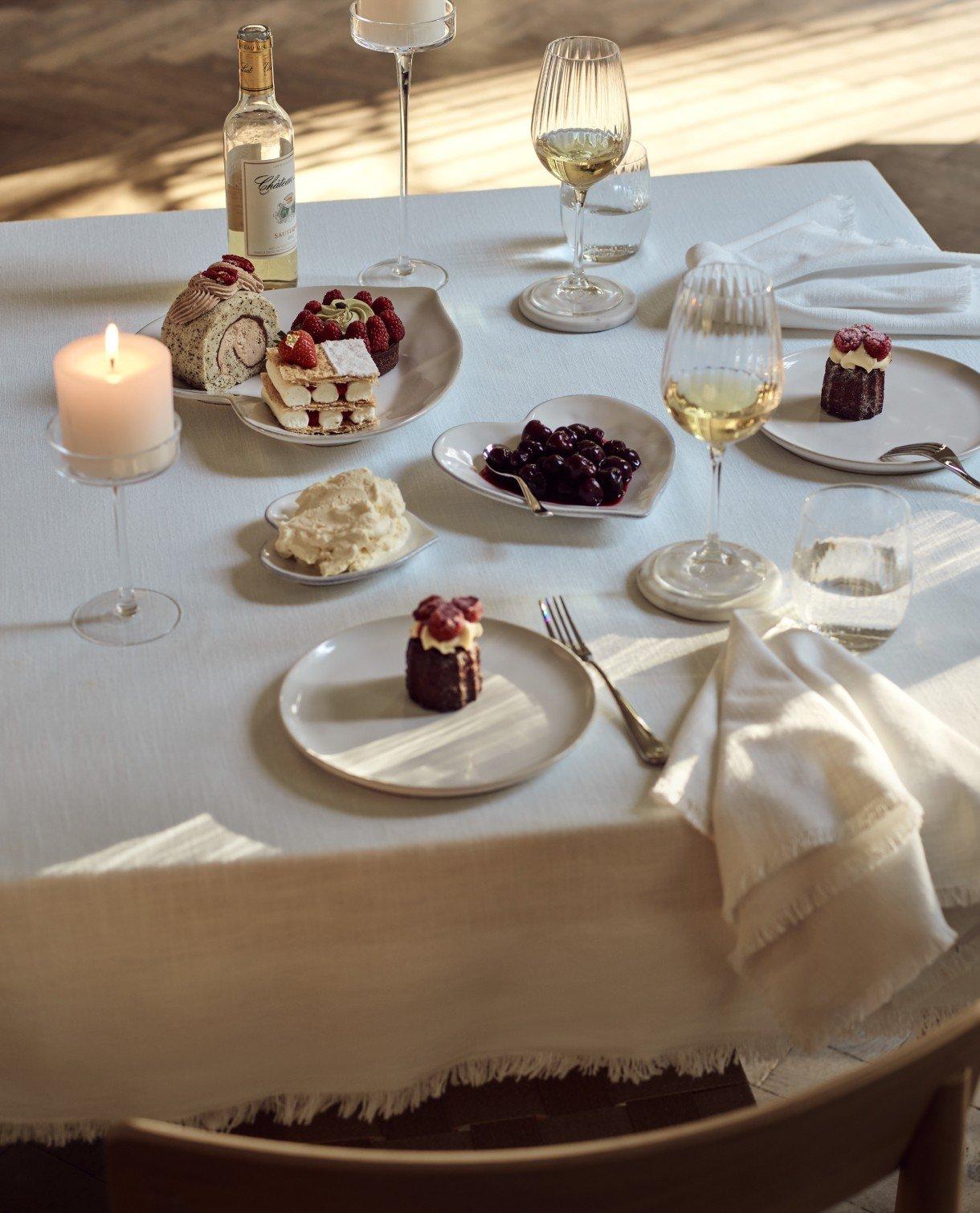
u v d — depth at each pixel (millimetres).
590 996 932
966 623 1030
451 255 1621
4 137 4180
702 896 890
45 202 3764
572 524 1156
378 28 1469
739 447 1269
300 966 875
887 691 923
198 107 4414
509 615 1044
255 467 1236
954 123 4348
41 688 957
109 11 5301
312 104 4430
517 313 1502
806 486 1211
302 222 1691
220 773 890
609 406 1275
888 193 1765
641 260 1605
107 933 837
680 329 961
